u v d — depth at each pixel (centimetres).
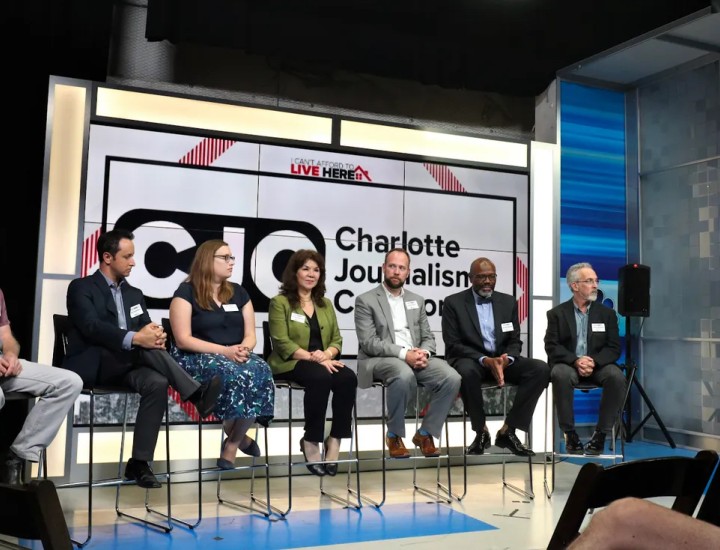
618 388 402
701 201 548
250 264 437
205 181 429
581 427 568
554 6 518
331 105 521
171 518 330
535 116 581
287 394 437
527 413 392
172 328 342
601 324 429
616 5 520
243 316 361
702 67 547
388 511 350
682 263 562
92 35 465
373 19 518
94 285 323
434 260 483
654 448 552
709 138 542
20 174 465
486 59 555
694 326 550
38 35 459
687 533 112
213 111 433
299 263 378
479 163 498
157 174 418
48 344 389
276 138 446
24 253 466
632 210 598
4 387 290
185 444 416
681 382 559
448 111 554
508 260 504
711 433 533
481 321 412
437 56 543
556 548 125
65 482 389
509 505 366
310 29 504
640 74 582
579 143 584
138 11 477
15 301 464
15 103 462
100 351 311
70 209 398
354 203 465
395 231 475
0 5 451
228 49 494
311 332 377
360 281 464
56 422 293
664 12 531
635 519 114
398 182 477
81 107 404
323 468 355
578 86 587
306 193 453
